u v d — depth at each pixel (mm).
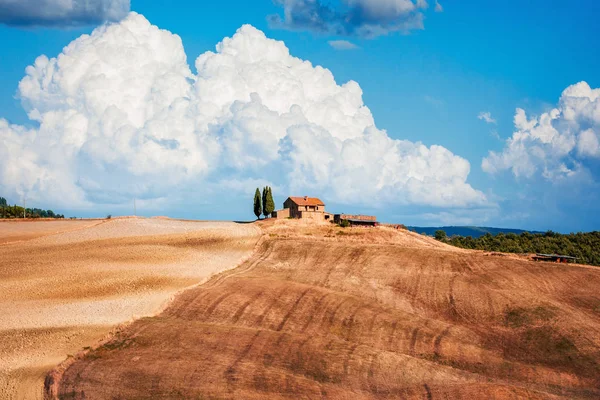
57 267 107375
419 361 75188
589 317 90500
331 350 75375
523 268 110625
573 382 73562
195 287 98000
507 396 66500
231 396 63656
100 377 67000
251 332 79500
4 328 78812
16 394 63750
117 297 93000
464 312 93750
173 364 69438
